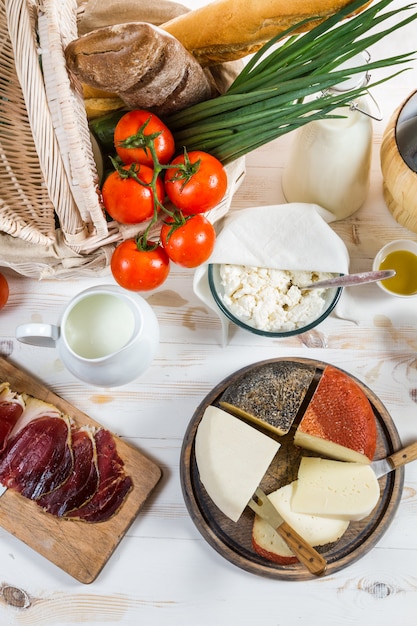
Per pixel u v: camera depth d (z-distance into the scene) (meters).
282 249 1.11
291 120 0.93
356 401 1.07
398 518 1.13
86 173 0.85
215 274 1.14
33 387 1.19
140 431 1.19
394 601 1.11
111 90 0.88
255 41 0.94
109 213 0.97
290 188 1.21
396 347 1.20
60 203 0.90
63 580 1.14
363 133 1.06
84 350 1.05
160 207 0.99
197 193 0.93
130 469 1.14
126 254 0.99
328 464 1.09
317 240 1.11
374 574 1.12
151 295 1.24
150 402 1.20
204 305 1.23
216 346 1.21
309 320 1.12
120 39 0.81
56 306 1.24
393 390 1.18
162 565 1.14
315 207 1.14
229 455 1.07
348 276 1.06
